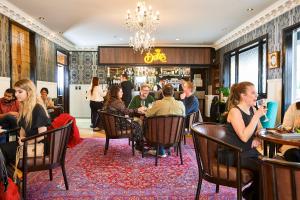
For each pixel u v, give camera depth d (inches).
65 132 116.1
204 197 114.7
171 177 141.0
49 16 266.7
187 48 407.8
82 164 165.2
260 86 274.7
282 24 227.8
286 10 219.0
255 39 277.4
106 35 351.3
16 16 246.5
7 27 236.8
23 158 104.1
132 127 185.9
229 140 95.7
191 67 415.2
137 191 122.1
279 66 231.3
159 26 301.4
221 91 346.3
